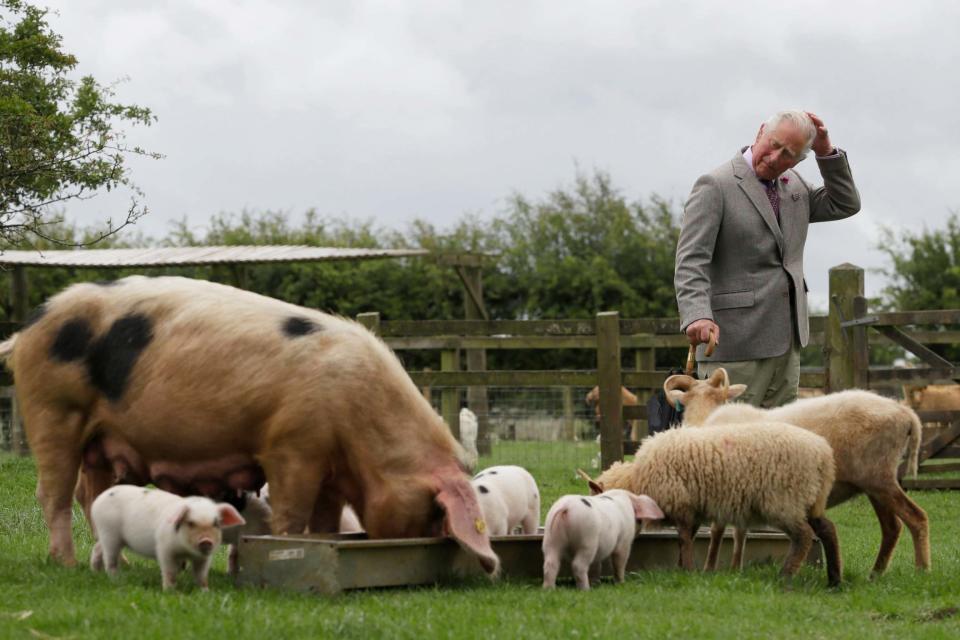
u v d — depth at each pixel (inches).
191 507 232.1
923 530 297.0
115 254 690.2
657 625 209.0
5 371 614.9
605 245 1210.6
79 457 276.1
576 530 253.8
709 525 319.9
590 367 1051.9
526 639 193.3
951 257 1350.9
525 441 864.9
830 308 541.3
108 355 268.4
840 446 298.8
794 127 326.0
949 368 541.6
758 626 216.2
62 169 471.2
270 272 1069.8
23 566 265.0
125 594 224.1
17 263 633.6
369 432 251.3
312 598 225.1
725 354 335.3
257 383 253.0
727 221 333.4
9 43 482.3
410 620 203.3
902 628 221.5
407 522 250.2
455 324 602.9
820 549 309.4
